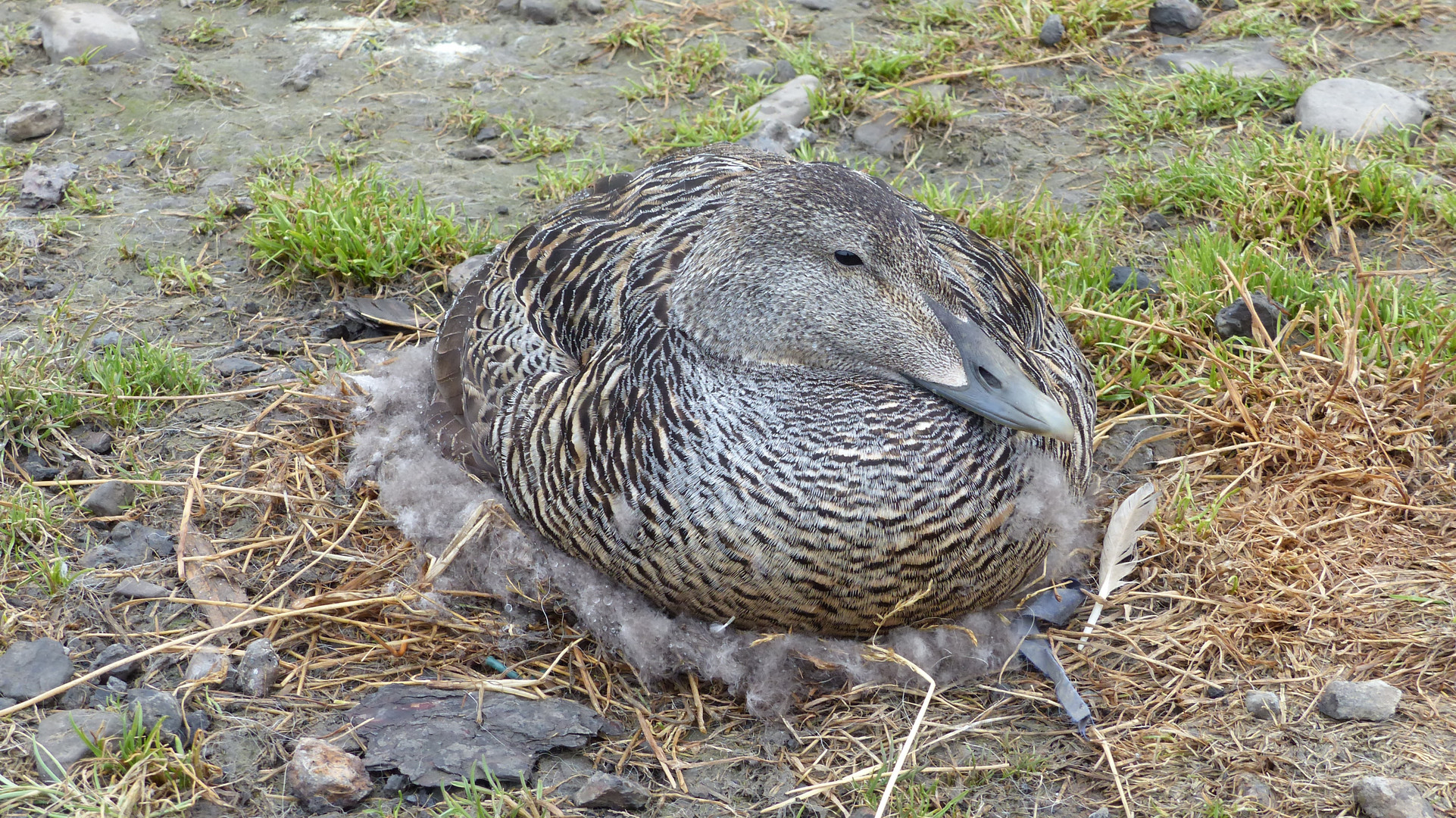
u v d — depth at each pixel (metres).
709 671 3.56
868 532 3.36
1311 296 4.91
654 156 6.06
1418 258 5.26
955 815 3.22
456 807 3.13
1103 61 6.64
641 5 7.20
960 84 6.52
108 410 4.53
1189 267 5.02
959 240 4.10
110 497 4.16
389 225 5.41
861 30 7.00
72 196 5.75
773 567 3.40
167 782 3.24
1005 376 3.45
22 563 3.90
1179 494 4.13
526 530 3.93
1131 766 3.31
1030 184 5.85
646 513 3.47
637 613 3.66
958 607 3.58
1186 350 4.84
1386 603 3.71
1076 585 3.89
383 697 3.55
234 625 3.66
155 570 3.94
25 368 4.60
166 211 5.68
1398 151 5.77
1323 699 3.41
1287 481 4.22
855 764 3.37
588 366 3.73
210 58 6.79
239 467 4.35
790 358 3.54
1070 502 3.66
